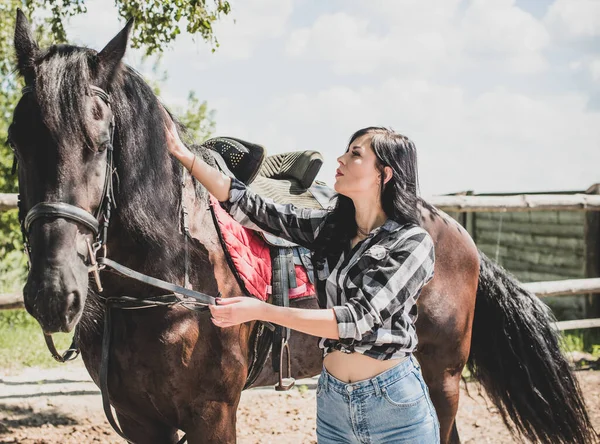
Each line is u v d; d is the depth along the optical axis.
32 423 4.12
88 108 1.78
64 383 4.92
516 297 3.06
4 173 7.25
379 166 1.86
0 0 5.93
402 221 1.86
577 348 6.29
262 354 2.47
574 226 7.64
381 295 1.73
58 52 1.88
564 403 3.03
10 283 7.78
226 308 1.68
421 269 1.79
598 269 6.64
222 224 2.30
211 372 2.17
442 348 2.78
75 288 1.70
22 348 5.91
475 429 4.22
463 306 2.83
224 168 2.45
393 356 1.78
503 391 3.07
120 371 2.13
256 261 2.37
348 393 1.80
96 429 4.08
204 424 2.19
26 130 1.76
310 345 2.63
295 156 2.92
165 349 2.07
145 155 1.99
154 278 1.97
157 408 2.16
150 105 2.04
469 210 5.63
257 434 4.11
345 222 1.95
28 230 1.79
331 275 1.89
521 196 5.75
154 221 2.01
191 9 3.76
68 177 1.74
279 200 2.66
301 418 4.45
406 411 1.79
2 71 5.88
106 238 1.93
